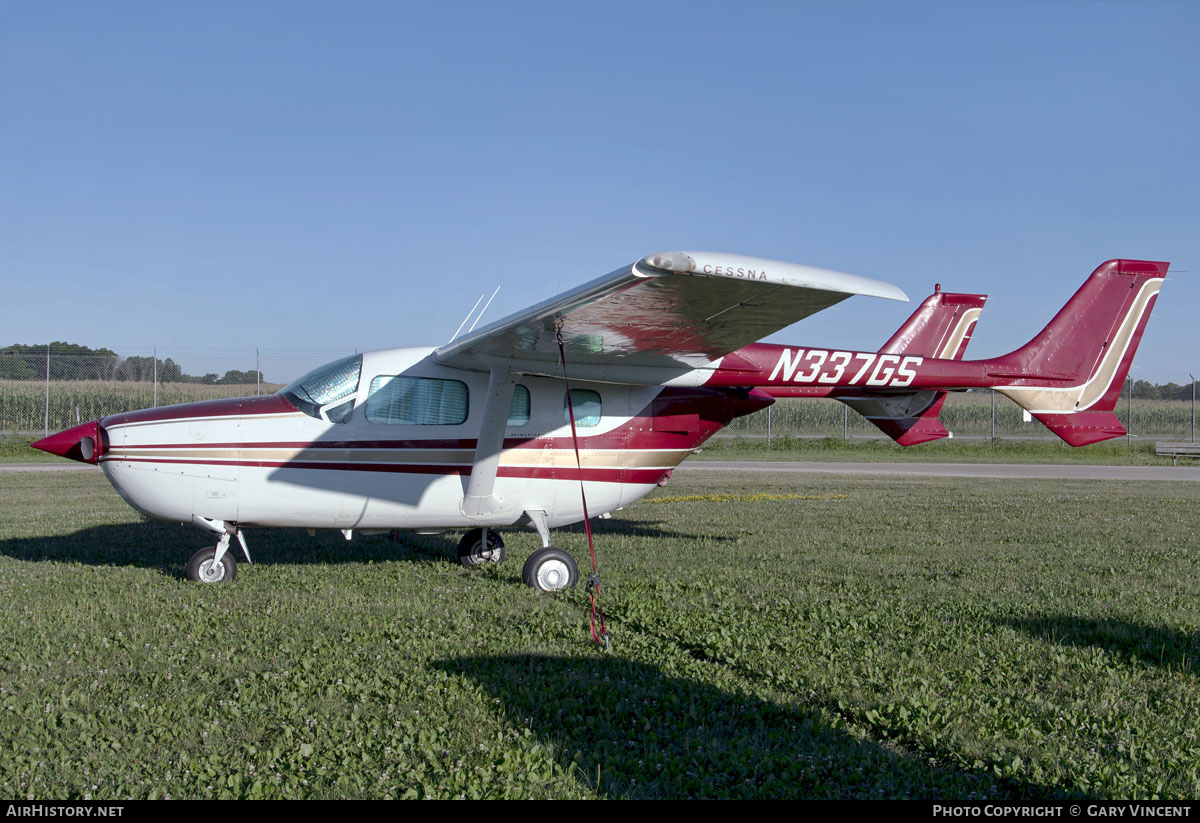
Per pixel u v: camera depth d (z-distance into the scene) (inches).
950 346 447.5
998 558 361.4
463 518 321.4
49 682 182.4
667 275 193.6
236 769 139.9
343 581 302.2
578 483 330.6
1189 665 199.9
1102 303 398.0
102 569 326.0
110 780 136.0
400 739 152.1
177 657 199.8
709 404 350.6
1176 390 1723.7
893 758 147.6
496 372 299.0
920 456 1250.6
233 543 408.8
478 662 198.7
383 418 309.0
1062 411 394.3
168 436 293.0
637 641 219.9
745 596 278.5
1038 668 197.9
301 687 177.5
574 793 132.3
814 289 198.4
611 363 312.5
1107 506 586.2
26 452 1064.2
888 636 226.8
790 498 654.5
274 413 302.5
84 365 1183.6
